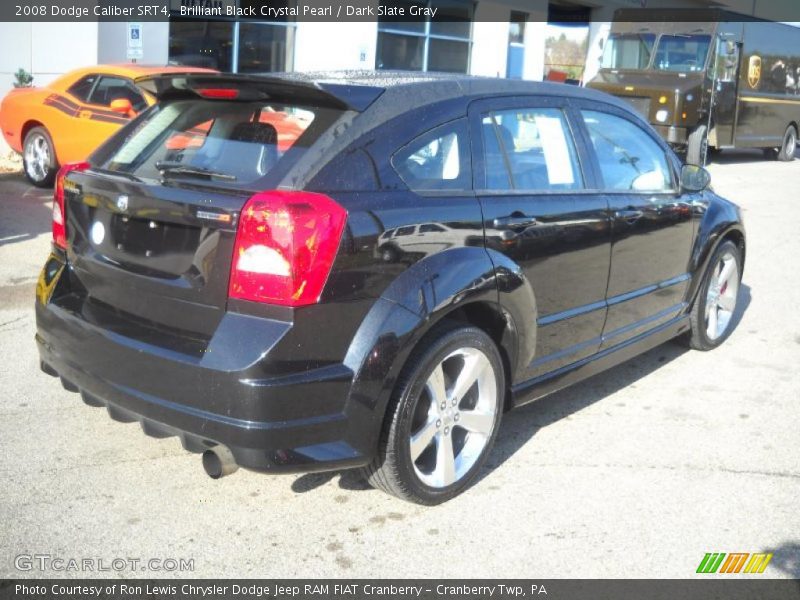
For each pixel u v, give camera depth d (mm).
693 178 5410
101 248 3668
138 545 3420
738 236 6219
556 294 4273
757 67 20234
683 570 3383
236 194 3229
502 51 21188
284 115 3566
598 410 5023
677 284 5469
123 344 3395
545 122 4395
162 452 4203
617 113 5000
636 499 3938
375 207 3371
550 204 4203
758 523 3756
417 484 3631
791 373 5777
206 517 3648
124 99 9375
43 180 10859
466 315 3930
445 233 3623
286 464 3184
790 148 23016
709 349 6207
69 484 3852
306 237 3119
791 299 7809
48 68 13297
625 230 4727
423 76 4094
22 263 7508
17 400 4711
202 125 3730
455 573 3314
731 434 4715
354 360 3291
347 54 17281
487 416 3936
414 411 3523
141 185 3459
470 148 3898
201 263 3264
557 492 3982
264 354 3104
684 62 17859
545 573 3334
